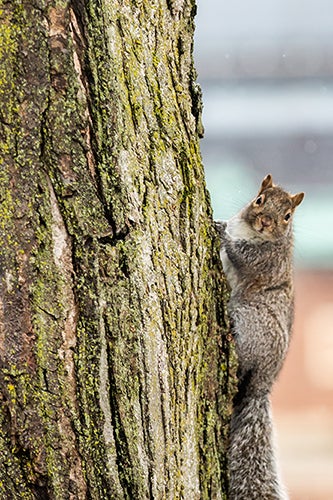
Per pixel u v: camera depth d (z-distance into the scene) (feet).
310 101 72.95
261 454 31.14
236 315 34.04
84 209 19.93
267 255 34.78
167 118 21.53
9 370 19.66
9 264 19.58
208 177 71.26
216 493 23.29
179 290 21.57
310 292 67.92
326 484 54.85
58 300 19.75
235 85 74.38
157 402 20.74
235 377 24.68
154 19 21.50
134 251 20.44
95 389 19.95
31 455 19.86
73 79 19.69
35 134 19.57
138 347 20.39
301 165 72.33
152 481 20.57
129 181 20.42
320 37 75.46
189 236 22.00
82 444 19.99
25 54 19.40
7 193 19.56
